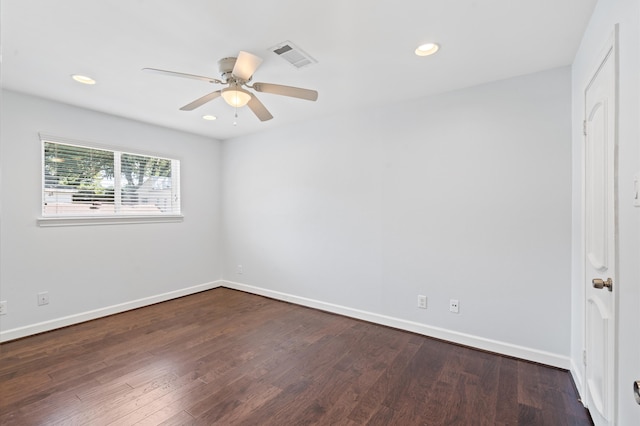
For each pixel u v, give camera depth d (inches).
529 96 92.9
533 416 69.4
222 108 123.3
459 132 104.5
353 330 117.7
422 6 62.1
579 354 79.2
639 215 42.4
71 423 66.3
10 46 77.4
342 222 132.7
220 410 71.1
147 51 80.0
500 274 98.2
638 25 42.4
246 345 105.0
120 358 95.0
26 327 110.7
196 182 167.9
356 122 127.9
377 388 80.2
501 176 97.5
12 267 108.0
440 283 109.0
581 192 76.0
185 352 99.5
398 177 117.4
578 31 70.6
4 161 106.2
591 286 67.2
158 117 135.8
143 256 145.5
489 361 93.9
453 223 106.1
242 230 171.0
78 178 125.0
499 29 70.1
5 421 66.6
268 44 76.5
